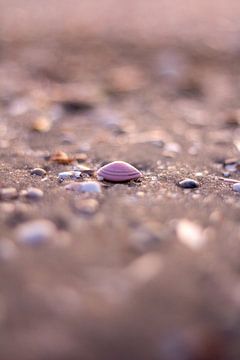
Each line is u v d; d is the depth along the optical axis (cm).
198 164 57
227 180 53
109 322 40
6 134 64
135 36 111
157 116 71
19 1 165
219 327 39
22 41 107
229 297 41
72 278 41
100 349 39
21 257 43
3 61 95
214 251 44
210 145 62
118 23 128
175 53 99
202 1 173
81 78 86
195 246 44
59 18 134
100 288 41
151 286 41
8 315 40
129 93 79
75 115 71
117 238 44
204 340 39
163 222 46
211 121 70
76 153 59
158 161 57
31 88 80
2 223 46
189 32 117
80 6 158
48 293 41
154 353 38
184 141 63
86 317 40
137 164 56
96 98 77
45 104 74
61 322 39
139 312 40
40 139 63
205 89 82
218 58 97
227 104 76
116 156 58
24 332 39
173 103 76
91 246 44
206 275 42
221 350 39
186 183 52
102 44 105
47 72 89
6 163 56
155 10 154
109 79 85
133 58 97
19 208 47
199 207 48
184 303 40
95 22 128
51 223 46
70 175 53
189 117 71
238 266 43
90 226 45
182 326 39
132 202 49
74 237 44
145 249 44
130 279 42
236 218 47
